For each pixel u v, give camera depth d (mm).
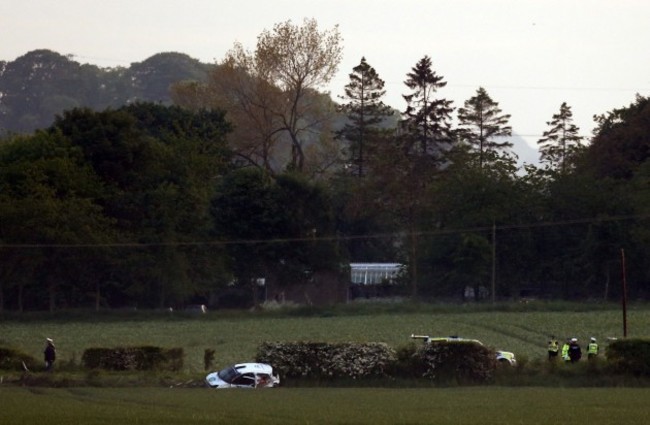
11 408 133750
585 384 176625
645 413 127938
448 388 172875
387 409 134375
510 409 133500
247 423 119125
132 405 140375
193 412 130875
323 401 146000
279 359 184125
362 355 182875
